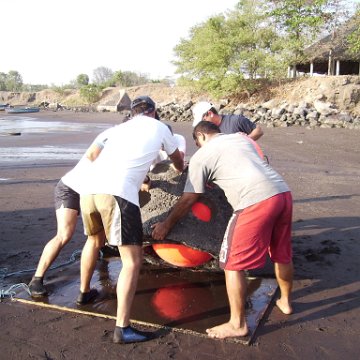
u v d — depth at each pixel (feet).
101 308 14.38
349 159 52.70
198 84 147.74
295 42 125.08
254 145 13.03
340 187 35.01
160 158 16.89
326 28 115.34
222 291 15.71
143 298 15.15
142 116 13.80
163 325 13.32
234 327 12.65
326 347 12.24
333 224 24.20
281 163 49.19
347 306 14.67
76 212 15.26
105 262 18.33
